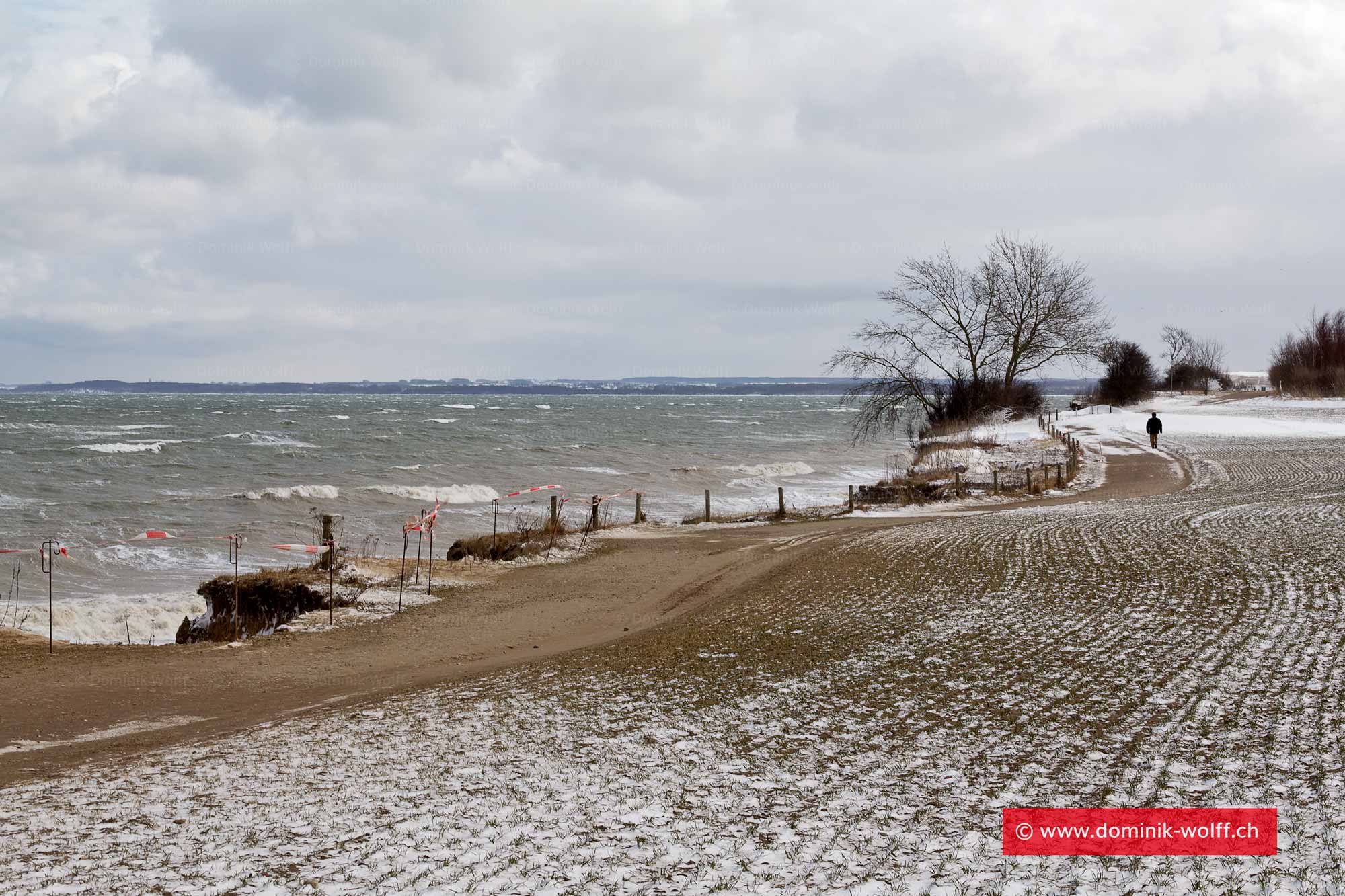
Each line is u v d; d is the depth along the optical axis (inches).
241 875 244.8
